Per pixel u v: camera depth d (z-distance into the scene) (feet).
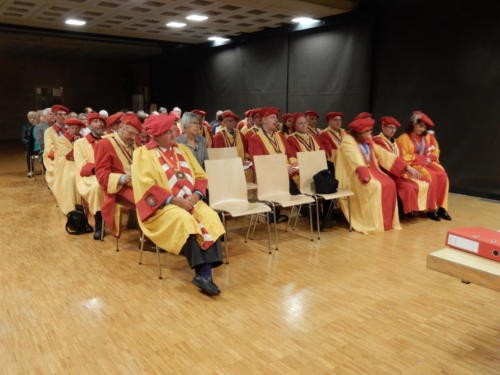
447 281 11.12
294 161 16.65
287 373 7.27
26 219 17.03
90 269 11.93
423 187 16.43
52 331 8.64
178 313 9.42
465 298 10.14
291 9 25.67
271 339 8.35
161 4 24.89
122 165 13.00
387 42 25.04
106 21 29.76
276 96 32.65
